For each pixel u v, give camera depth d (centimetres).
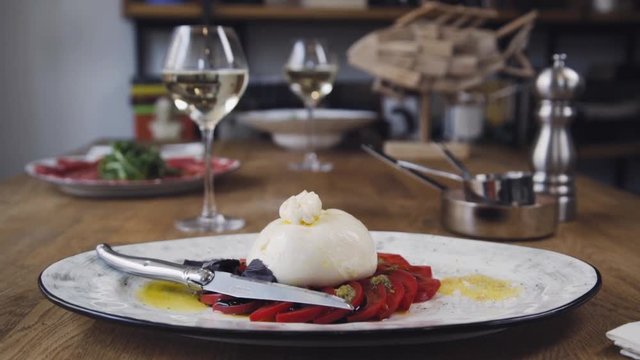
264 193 124
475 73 165
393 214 105
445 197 93
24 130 317
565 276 62
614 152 288
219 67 95
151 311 53
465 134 210
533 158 101
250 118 180
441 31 163
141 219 102
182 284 61
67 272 62
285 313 52
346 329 47
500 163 161
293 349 53
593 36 333
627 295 66
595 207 109
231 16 281
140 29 305
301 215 60
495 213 87
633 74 300
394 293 57
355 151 187
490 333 55
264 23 314
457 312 57
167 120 262
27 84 315
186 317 50
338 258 58
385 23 315
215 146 197
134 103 276
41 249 85
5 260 80
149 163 122
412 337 47
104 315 50
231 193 124
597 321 58
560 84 99
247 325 48
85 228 96
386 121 226
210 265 59
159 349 53
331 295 52
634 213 104
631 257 80
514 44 166
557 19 297
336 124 174
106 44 315
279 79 268
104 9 313
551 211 88
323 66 159
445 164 159
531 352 52
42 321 59
